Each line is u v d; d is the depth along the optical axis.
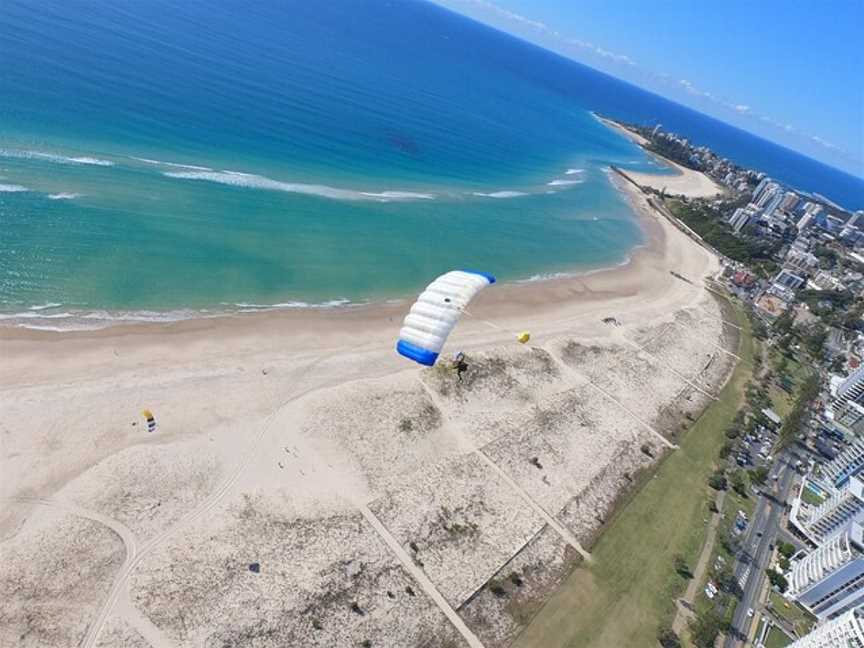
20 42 103.19
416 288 77.88
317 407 52.56
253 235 75.69
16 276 54.94
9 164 68.94
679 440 64.94
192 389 50.31
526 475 53.03
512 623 40.38
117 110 92.69
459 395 59.97
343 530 42.47
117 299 57.19
